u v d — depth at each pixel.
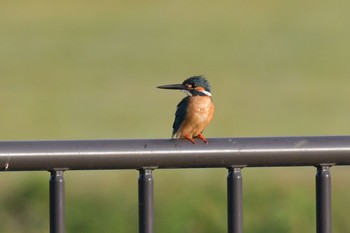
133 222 13.02
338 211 13.58
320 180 3.36
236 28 48.31
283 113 28.38
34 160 3.20
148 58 40.69
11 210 13.25
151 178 3.30
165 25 49.22
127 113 28.67
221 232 12.60
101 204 13.48
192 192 13.58
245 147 3.32
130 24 49.22
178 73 37.44
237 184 3.33
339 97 31.17
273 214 12.81
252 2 55.16
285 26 48.16
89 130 25.92
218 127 26.06
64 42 44.19
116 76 36.47
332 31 46.06
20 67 38.28
